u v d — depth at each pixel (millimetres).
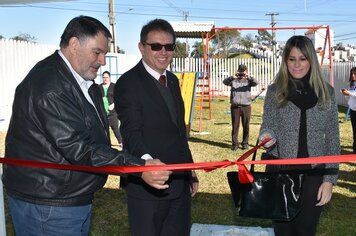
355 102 8297
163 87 2986
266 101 3078
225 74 24844
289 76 2953
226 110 18641
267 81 24797
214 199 5848
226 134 11930
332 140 2922
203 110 18797
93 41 2307
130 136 2764
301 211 2957
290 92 2916
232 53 34875
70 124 2232
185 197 3080
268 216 2818
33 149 2314
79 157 2236
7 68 13297
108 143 2568
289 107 2928
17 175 2348
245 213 2859
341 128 12891
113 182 6809
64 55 2352
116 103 2934
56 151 2303
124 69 22297
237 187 2932
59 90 2238
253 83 9328
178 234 3080
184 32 14891
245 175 2586
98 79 19500
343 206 5586
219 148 9750
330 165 2895
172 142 2930
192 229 4535
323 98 2869
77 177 2342
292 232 3074
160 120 2885
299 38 2922
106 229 4836
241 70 9289
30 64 14273
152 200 2881
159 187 2430
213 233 4438
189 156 3111
